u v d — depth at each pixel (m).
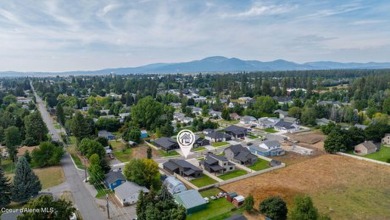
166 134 73.00
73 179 44.94
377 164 51.91
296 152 60.75
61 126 84.12
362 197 38.19
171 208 28.61
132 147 65.56
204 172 49.41
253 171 49.16
